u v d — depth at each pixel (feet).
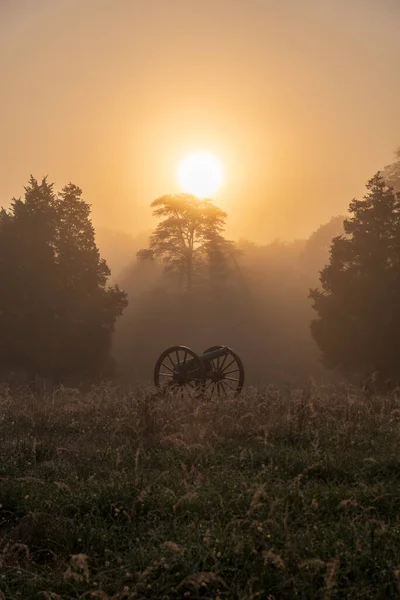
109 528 17.16
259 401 35.47
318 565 13.29
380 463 22.07
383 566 13.92
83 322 139.23
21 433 29.76
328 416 31.30
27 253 136.36
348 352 129.49
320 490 19.04
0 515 18.53
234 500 17.93
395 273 129.49
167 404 35.63
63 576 13.74
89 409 35.50
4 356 135.74
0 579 13.88
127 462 23.63
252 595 12.31
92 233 147.33
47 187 143.54
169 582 13.48
